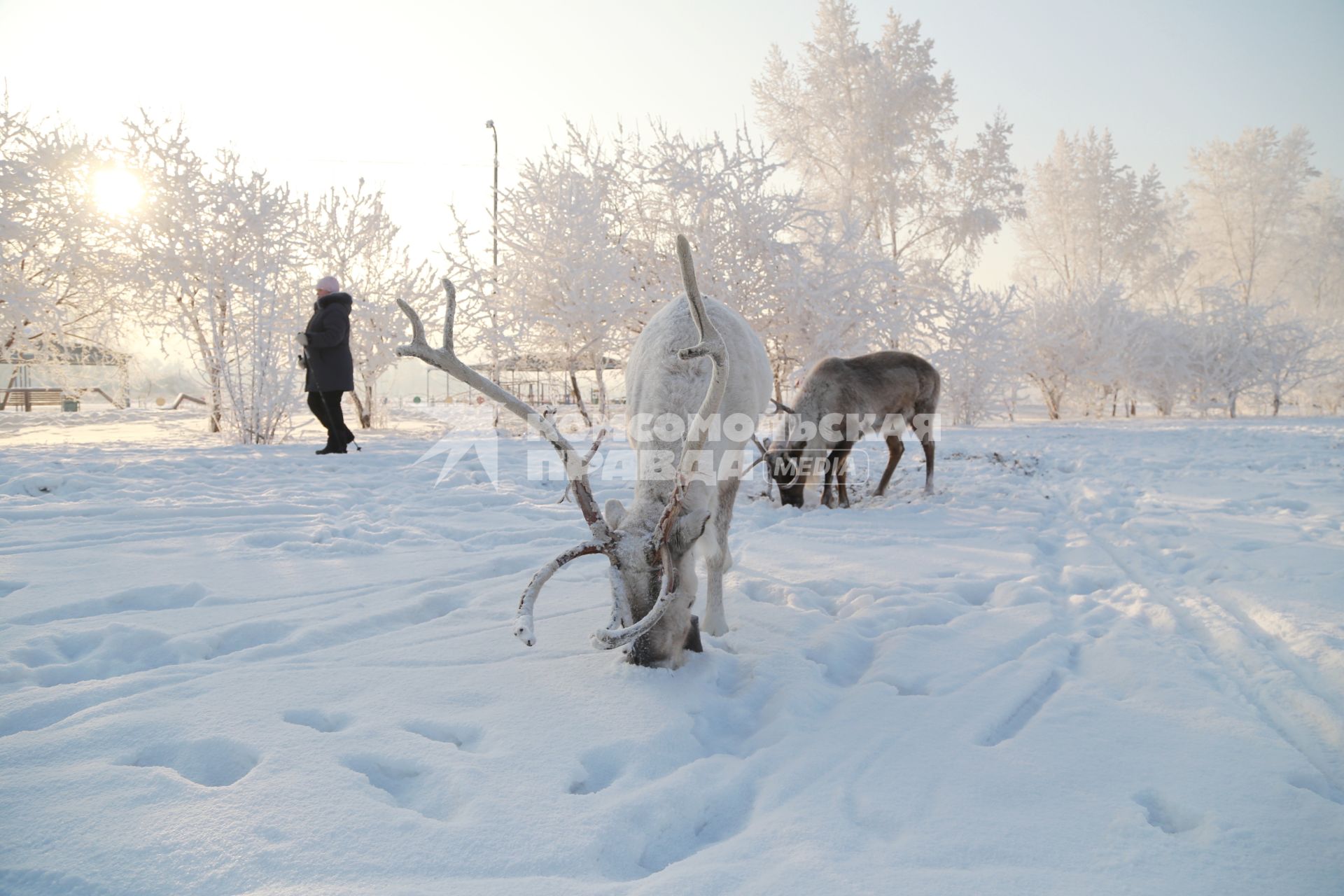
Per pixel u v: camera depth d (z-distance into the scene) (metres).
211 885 1.89
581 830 2.13
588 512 3.12
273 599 4.36
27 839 2.07
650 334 3.95
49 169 13.27
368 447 11.75
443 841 2.07
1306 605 4.02
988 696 3.12
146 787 2.33
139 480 8.08
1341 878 1.92
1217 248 37.28
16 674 3.21
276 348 12.20
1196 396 27.14
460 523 6.56
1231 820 2.18
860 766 2.54
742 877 1.92
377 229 15.28
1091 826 2.17
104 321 15.13
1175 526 6.18
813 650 3.69
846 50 26.27
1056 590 4.81
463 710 2.96
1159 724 2.82
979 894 1.84
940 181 27.62
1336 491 7.89
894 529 6.66
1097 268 34.41
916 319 17.98
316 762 2.49
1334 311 37.72
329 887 1.88
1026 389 26.72
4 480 7.73
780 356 16.53
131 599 4.29
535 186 14.87
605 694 3.08
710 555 3.91
